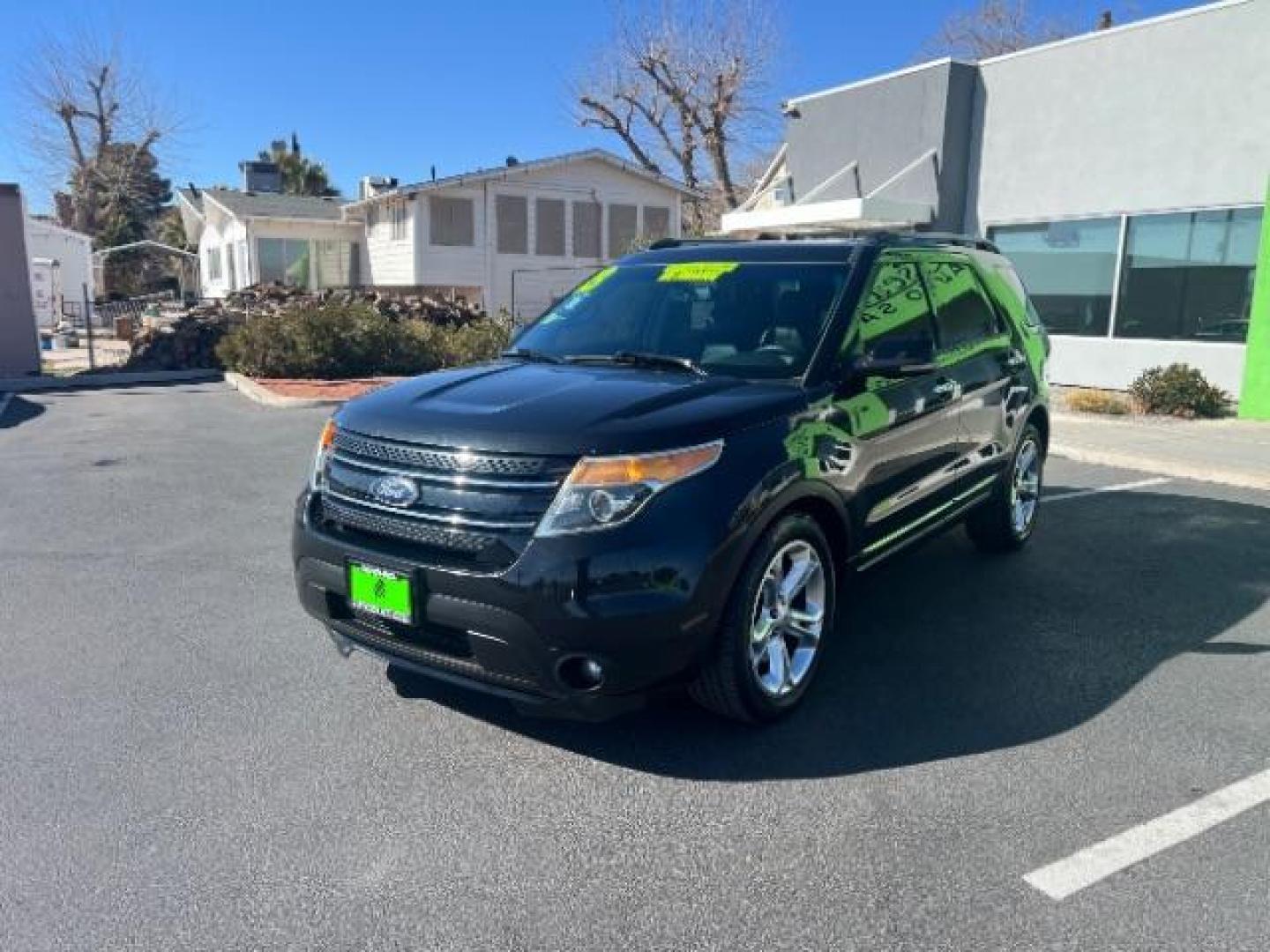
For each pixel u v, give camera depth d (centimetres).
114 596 552
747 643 360
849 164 1745
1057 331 1467
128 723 390
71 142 4684
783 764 356
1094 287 1412
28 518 736
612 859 299
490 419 348
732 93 3262
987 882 286
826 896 280
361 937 264
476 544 332
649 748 369
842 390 411
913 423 459
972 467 536
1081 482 855
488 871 294
